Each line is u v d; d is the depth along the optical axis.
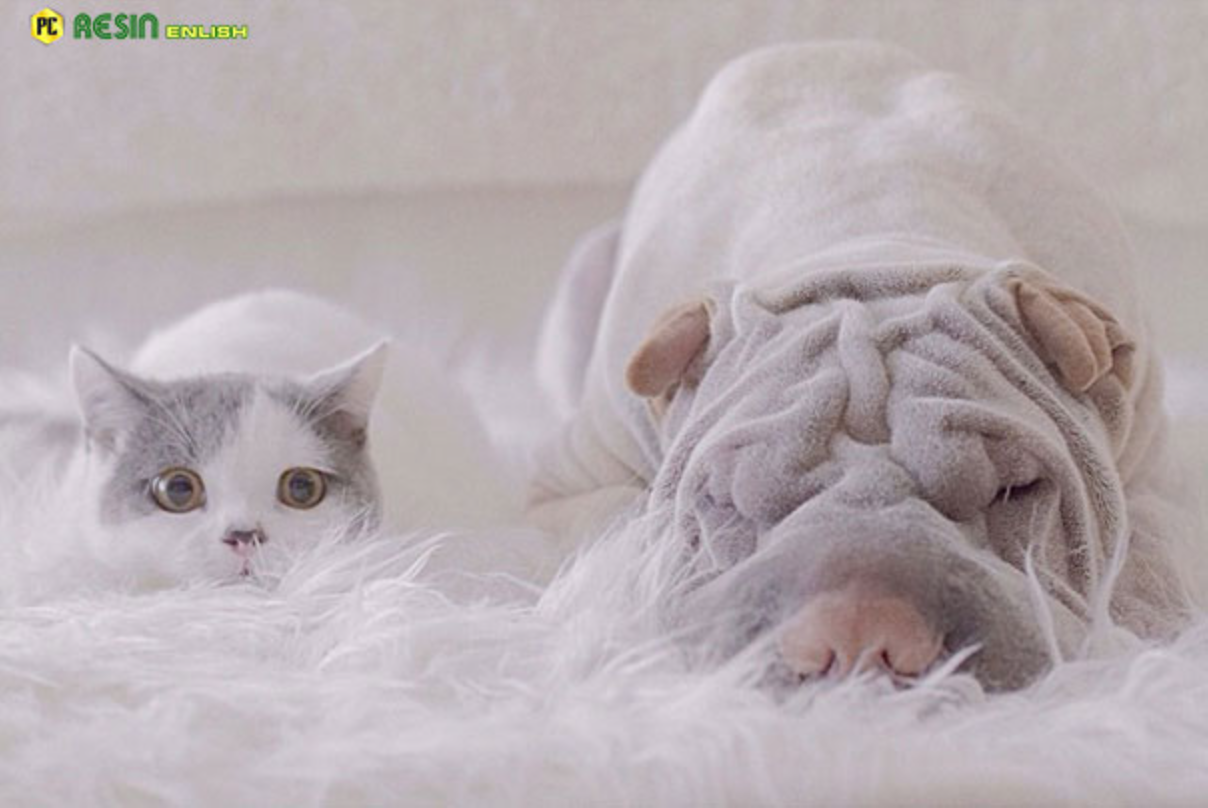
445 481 1.81
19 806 1.03
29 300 2.80
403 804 1.02
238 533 1.52
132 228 2.80
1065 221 1.72
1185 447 1.96
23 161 2.71
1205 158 2.57
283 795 1.03
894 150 1.73
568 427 1.87
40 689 1.18
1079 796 1.02
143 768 1.05
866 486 1.23
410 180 2.70
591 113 2.63
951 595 1.17
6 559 1.57
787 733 1.06
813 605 1.15
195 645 1.30
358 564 1.45
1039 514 1.28
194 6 2.63
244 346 1.84
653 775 1.03
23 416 1.96
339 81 2.64
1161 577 1.45
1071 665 1.18
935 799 1.02
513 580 1.46
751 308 1.38
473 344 2.74
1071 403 1.35
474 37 2.62
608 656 1.23
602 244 2.40
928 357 1.31
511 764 1.04
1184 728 1.11
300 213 2.79
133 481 1.57
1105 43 2.56
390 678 1.21
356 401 1.62
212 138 2.68
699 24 2.59
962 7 2.56
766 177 1.75
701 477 1.32
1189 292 2.62
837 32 2.57
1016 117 1.87
